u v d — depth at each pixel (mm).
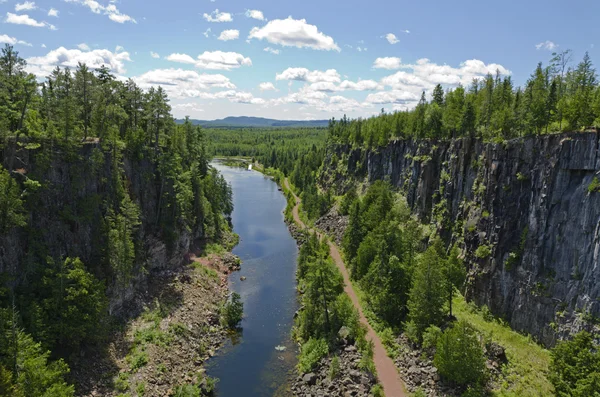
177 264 84500
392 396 47562
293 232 126438
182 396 48188
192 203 100562
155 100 83562
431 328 53438
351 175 152000
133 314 63219
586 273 49812
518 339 55938
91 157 62125
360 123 165375
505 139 65625
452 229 75750
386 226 78688
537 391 44344
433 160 89312
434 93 116125
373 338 60188
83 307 49469
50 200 56094
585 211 50750
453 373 45906
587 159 51156
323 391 50625
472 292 65750
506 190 62875
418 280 57812
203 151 129375
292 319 72125
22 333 40156
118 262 61344
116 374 50312
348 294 75688
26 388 36844
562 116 58688
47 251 53156
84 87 69875
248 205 165375
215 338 64875
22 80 54688
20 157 53750
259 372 56625
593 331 47438
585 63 74250
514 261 60062
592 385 36844
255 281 88625
